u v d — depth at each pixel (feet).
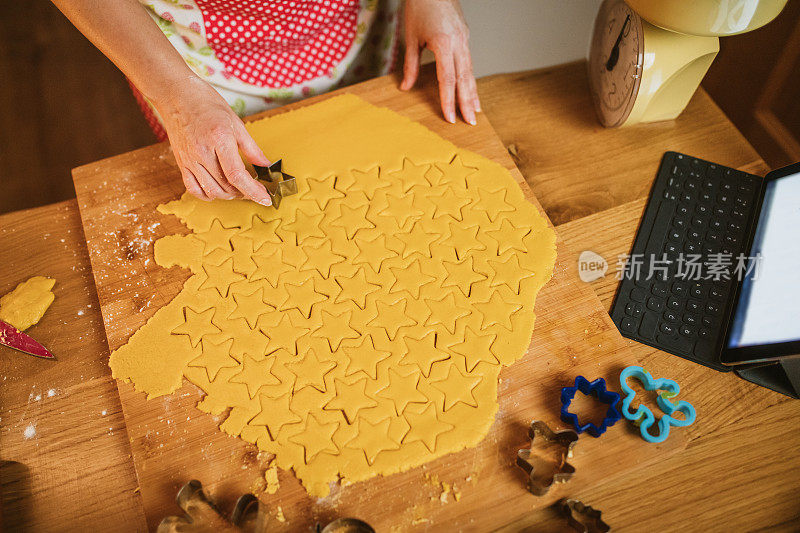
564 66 4.39
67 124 8.06
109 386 3.31
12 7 9.09
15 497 3.03
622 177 3.87
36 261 3.73
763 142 5.73
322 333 3.30
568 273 3.47
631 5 3.38
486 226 3.60
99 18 3.30
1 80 8.48
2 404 3.27
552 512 2.94
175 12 3.85
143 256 3.63
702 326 3.29
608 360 3.21
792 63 5.29
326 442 3.02
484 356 3.21
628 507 2.93
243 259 3.56
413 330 3.29
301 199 3.74
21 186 7.55
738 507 2.90
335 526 2.71
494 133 3.99
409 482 2.92
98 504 3.02
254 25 4.00
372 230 3.61
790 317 2.85
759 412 3.08
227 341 3.32
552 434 2.95
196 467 3.01
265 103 4.50
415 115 4.08
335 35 4.25
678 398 3.12
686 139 3.99
